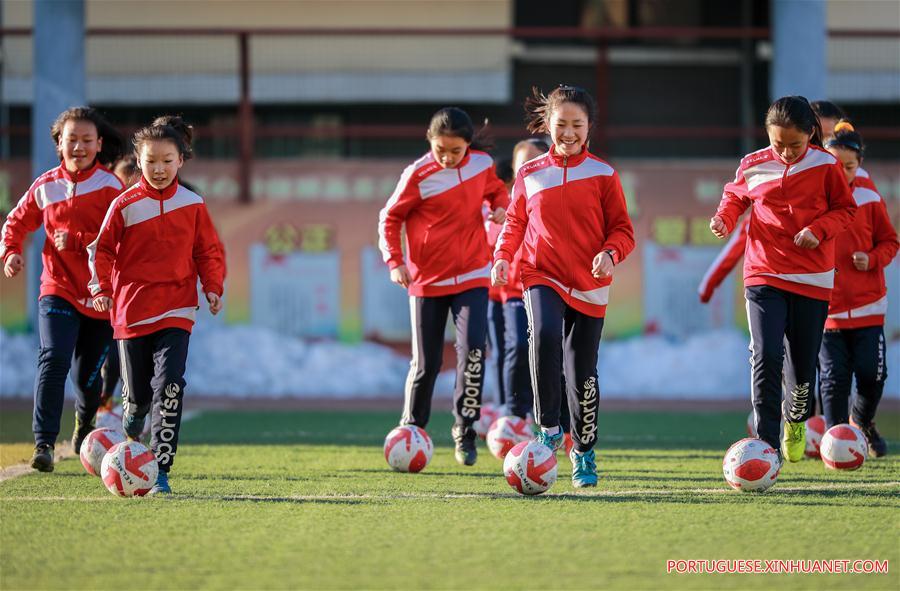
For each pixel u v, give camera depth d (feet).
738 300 182.19
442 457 94.48
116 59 216.74
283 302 182.50
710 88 229.25
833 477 79.61
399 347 182.80
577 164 73.31
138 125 218.59
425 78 217.56
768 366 75.46
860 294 89.56
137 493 69.97
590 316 73.31
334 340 182.50
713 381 176.35
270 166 184.24
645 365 178.19
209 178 183.83
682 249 182.91
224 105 221.87
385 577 50.31
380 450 99.66
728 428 124.57
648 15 232.53
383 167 184.75
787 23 165.37
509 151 220.84
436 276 86.28
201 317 180.65
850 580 50.44
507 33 188.75
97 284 73.56
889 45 210.79
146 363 74.69
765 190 76.64
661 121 228.63
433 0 220.84
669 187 184.03
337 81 217.97
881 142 218.38
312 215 183.73
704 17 231.71
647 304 182.29
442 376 176.65
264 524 61.52
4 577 50.60
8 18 218.38
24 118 219.61
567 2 231.91
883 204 89.81
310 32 185.68
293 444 104.83
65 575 50.88
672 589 48.75
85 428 88.89
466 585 49.03
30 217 83.35
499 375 105.09
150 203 73.31
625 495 71.05
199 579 50.11
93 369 85.97
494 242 97.71
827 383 90.48
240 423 128.88
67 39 167.94
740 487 72.18
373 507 66.80
